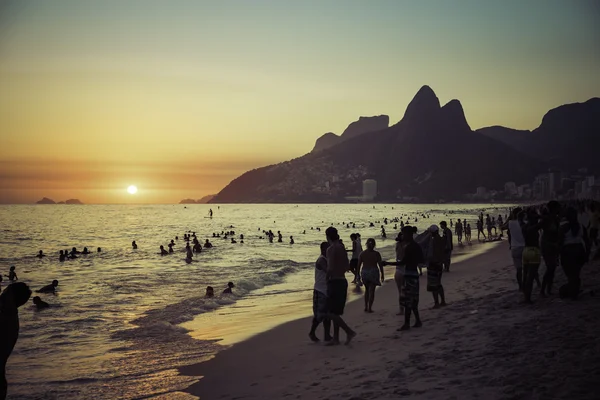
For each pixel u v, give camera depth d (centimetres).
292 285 2177
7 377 905
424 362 751
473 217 12175
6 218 14525
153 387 824
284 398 695
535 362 668
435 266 1216
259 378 822
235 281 2300
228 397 742
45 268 3328
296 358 920
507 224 1268
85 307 1725
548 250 1059
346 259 989
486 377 643
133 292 2083
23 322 1452
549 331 801
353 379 732
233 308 1631
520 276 1196
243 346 1087
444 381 652
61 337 1252
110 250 4747
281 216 15425
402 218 12012
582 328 794
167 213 19512
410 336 946
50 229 8962
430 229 1230
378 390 657
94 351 1098
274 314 1487
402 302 1020
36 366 979
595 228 1669
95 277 2727
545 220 1058
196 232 7875
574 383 571
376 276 1366
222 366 930
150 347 1119
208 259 3662
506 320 931
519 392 572
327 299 1002
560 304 986
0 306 666
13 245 5612
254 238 6253
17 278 2794
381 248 4019
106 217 15300
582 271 1377
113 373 917
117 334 1269
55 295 2030
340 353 912
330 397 663
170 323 1407
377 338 988
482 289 1467
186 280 2462
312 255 3912
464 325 953
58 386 845
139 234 7481
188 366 947
